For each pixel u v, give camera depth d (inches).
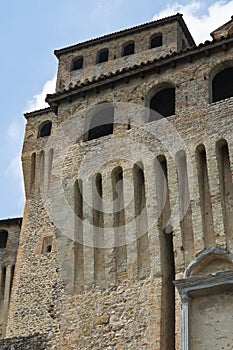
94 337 984.3
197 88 1128.8
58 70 1716.3
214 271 948.6
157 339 930.1
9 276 1688.0
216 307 910.4
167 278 999.6
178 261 982.4
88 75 1668.3
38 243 1513.3
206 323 903.1
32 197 1622.8
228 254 938.7
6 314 1630.2
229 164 1035.3
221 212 984.3
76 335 999.0
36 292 1425.9
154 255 1004.6
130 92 1194.6
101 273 1037.8
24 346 1071.6
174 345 956.0
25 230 1558.8
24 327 1376.7
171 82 1163.9
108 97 1212.5
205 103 1101.7
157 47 1630.2
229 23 1453.0
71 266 1059.9
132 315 973.8
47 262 1464.1
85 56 1718.8
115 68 1643.7
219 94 1230.9
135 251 1021.8
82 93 1240.2
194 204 1010.1
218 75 1171.3
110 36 1711.4
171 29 1647.4
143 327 954.1
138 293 988.6
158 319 946.1
